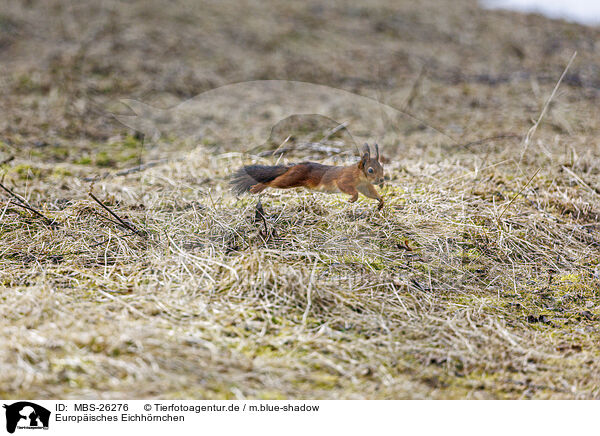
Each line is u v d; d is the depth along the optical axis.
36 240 7.20
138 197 8.45
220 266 6.49
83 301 5.89
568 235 7.90
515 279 6.91
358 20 21.55
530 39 19.83
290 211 7.26
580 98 14.26
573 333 6.01
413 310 6.10
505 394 5.15
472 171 9.18
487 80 16.17
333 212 7.21
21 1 19.11
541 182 9.27
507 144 11.05
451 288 6.60
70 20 18.17
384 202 7.27
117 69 15.32
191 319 5.68
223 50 17.61
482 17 22.64
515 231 7.73
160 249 6.96
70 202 8.28
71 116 12.58
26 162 10.10
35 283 6.23
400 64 17.53
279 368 5.18
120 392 4.79
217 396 4.87
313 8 22.45
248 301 5.99
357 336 5.65
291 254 6.70
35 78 14.16
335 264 6.65
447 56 18.41
